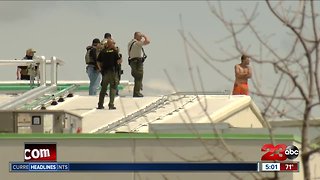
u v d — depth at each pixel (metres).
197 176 75.31
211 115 95.88
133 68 106.50
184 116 96.56
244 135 74.88
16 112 77.19
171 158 75.56
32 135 76.25
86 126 95.38
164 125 77.56
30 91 98.94
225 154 73.88
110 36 101.12
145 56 106.31
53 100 106.62
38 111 77.38
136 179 76.12
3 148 76.31
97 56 108.31
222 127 76.31
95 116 98.69
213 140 74.44
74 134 76.19
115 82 101.19
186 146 75.38
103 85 101.06
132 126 94.50
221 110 97.50
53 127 77.88
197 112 97.56
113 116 98.56
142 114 98.75
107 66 100.25
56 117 77.94
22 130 77.38
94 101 107.88
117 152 76.31
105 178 76.31
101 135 76.25
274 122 38.28
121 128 93.88
